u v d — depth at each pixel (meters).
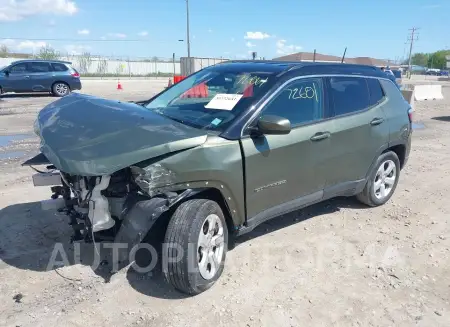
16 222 4.65
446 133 11.34
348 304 3.37
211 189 3.53
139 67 64.44
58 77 20.39
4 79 19.38
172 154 3.21
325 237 4.55
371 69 5.27
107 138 3.24
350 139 4.59
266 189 3.84
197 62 27.19
